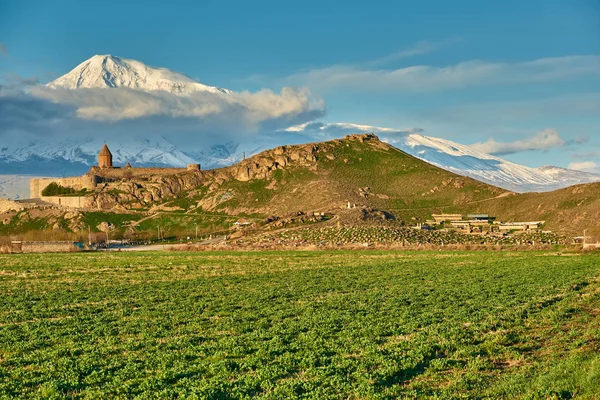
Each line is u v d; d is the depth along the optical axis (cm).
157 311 4847
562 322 4194
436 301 5181
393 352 3306
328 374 2889
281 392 2609
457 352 3303
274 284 6669
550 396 2494
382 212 19962
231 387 2694
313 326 4075
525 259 9612
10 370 3078
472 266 8550
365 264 9144
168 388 2681
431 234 15288
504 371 3003
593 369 2719
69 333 3975
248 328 4069
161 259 10888
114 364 3102
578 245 11994
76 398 2620
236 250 13262
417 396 2608
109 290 6312
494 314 4500
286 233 15912
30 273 8394
